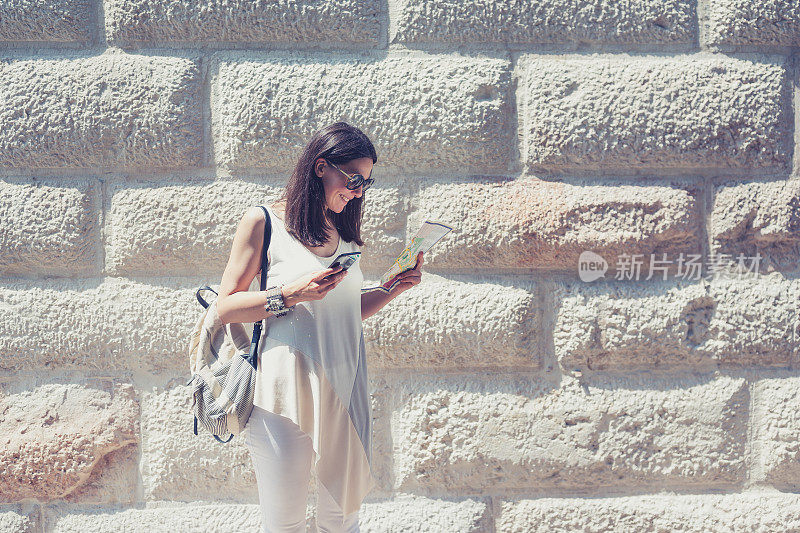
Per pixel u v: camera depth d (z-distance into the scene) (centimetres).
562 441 263
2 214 259
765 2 264
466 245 262
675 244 268
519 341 262
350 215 207
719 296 267
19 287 262
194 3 258
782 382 268
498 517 266
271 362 195
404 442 263
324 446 202
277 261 195
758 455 268
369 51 264
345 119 259
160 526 259
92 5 262
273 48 264
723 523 263
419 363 264
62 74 259
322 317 198
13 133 258
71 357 261
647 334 264
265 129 258
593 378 267
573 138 262
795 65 267
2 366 261
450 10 261
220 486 262
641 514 264
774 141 267
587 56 267
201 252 260
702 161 267
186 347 260
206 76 262
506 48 266
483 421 262
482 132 261
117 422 259
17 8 258
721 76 265
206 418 196
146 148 259
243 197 260
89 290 262
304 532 207
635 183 267
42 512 260
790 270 267
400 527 260
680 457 265
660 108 263
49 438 256
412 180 264
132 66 259
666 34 266
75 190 260
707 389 266
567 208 262
